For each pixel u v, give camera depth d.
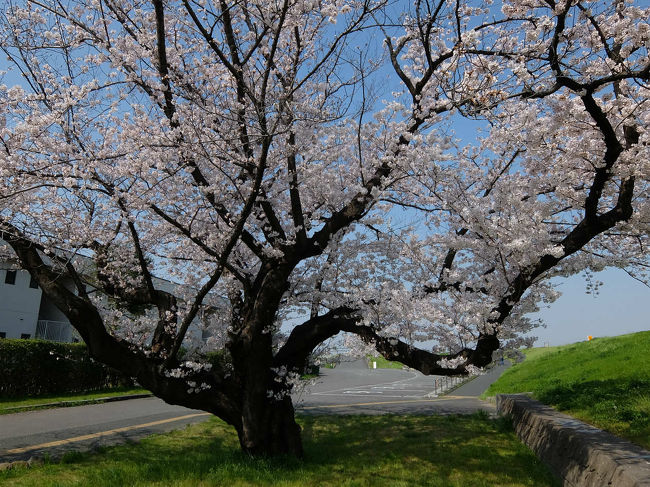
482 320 5.99
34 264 7.64
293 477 6.47
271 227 7.70
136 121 7.32
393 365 48.62
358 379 31.39
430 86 7.90
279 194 8.01
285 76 7.95
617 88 6.60
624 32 5.94
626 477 4.51
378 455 7.98
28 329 22.59
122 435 9.93
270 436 7.45
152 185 6.88
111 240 8.43
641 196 6.93
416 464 7.38
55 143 6.93
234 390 7.61
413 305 6.38
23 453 8.16
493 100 6.58
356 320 7.35
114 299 8.55
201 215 8.01
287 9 6.43
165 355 7.80
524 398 11.09
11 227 7.24
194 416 12.77
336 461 7.55
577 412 8.14
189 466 6.88
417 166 6.75
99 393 17.88
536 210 6.15
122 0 7.43
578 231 6.33
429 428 10.48
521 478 6.61
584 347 18.67
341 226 7.58
